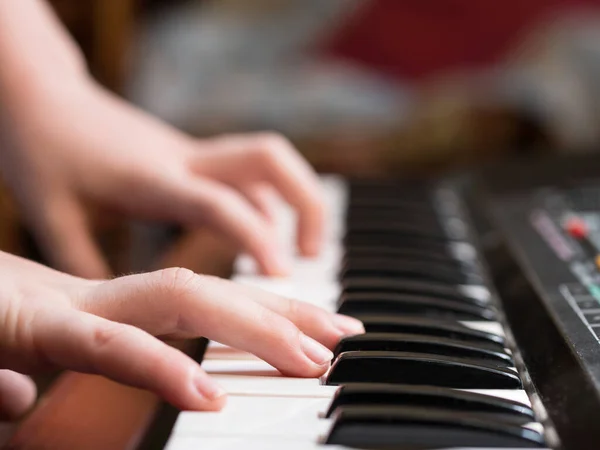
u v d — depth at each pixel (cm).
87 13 153
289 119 191
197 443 52
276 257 77
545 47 199
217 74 206
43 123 87
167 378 54
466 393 55
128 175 86
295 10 217
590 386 55
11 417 63
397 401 54
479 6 202
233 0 226
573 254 76
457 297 70
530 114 196
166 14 229
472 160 191
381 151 190
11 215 132
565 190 93
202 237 82
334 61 211
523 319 67
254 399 55
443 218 89
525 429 53
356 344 60
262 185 88
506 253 77
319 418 54
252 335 57
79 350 55
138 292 58
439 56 204
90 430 53
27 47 88
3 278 58
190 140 94
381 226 85
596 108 189
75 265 87
